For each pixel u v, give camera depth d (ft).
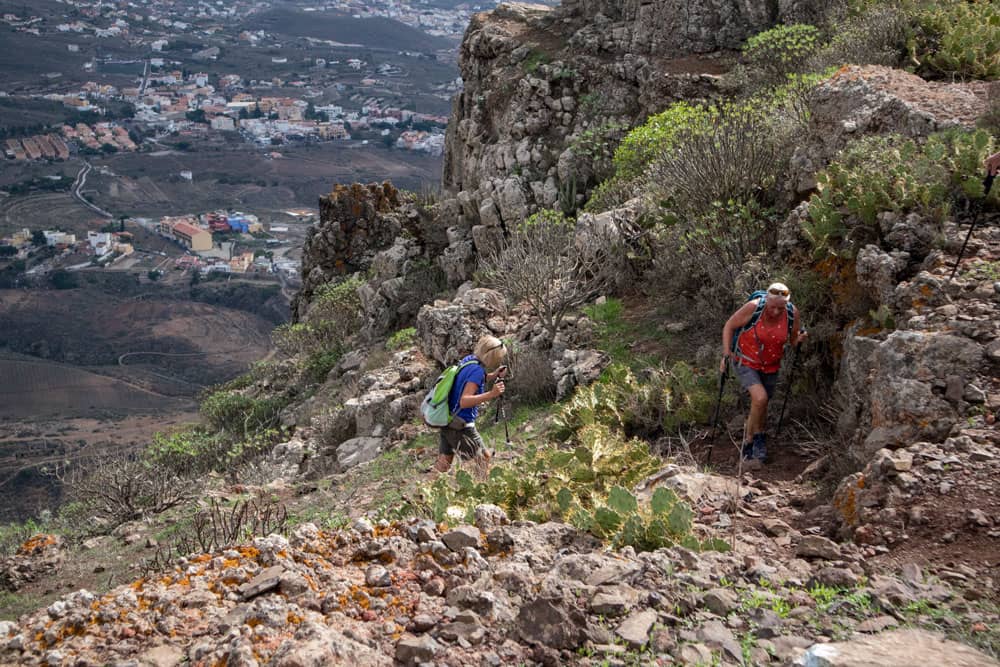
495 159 67.67
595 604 10.91
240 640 9.91
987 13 39.70
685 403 24.03
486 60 77.15
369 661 9.75
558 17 76.64
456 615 10.78
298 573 11.69
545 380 33.14
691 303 32.68
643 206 38.14
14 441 492.54
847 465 16.76
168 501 37.40
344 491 30.73
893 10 42.52
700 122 35.24
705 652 9.75
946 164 23.07
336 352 70.03
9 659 10.19
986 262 19.25
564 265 37.29
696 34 64.03
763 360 20.17
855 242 22.29
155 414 587.27
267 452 49.57
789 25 59.77
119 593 11.37
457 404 22.98
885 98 27.96
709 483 18.01
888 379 16.28
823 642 9.83
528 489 17.87
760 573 11.94
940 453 14.24
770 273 24.67
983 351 15.96
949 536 12.39
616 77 65.92
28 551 30.40
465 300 44.52
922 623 10.03
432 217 77.82
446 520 15.20
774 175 31.14
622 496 14.30
